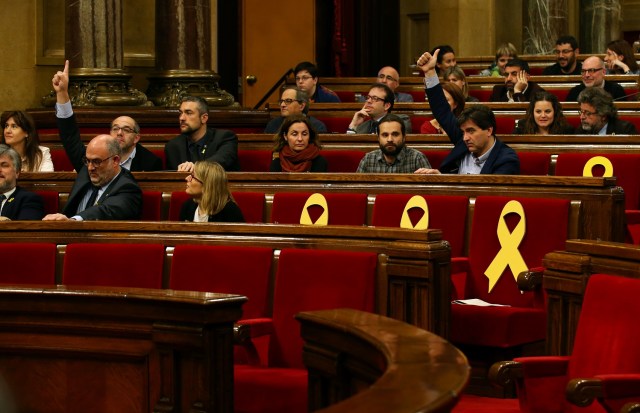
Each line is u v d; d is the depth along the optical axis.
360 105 18.81
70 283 9.30
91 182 12.39
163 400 7.11
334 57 31.70
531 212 10.38
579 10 35.28
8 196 12.31
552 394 6.93
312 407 6.53
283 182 12.03
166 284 9.34
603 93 14.49
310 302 8.49
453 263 10.39
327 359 6.25
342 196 11.38
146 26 21.92
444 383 4.26
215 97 20.47
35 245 9.71
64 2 21.27
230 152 14.99
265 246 9.05
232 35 28.44
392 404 3.88
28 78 21.05
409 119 16.84
